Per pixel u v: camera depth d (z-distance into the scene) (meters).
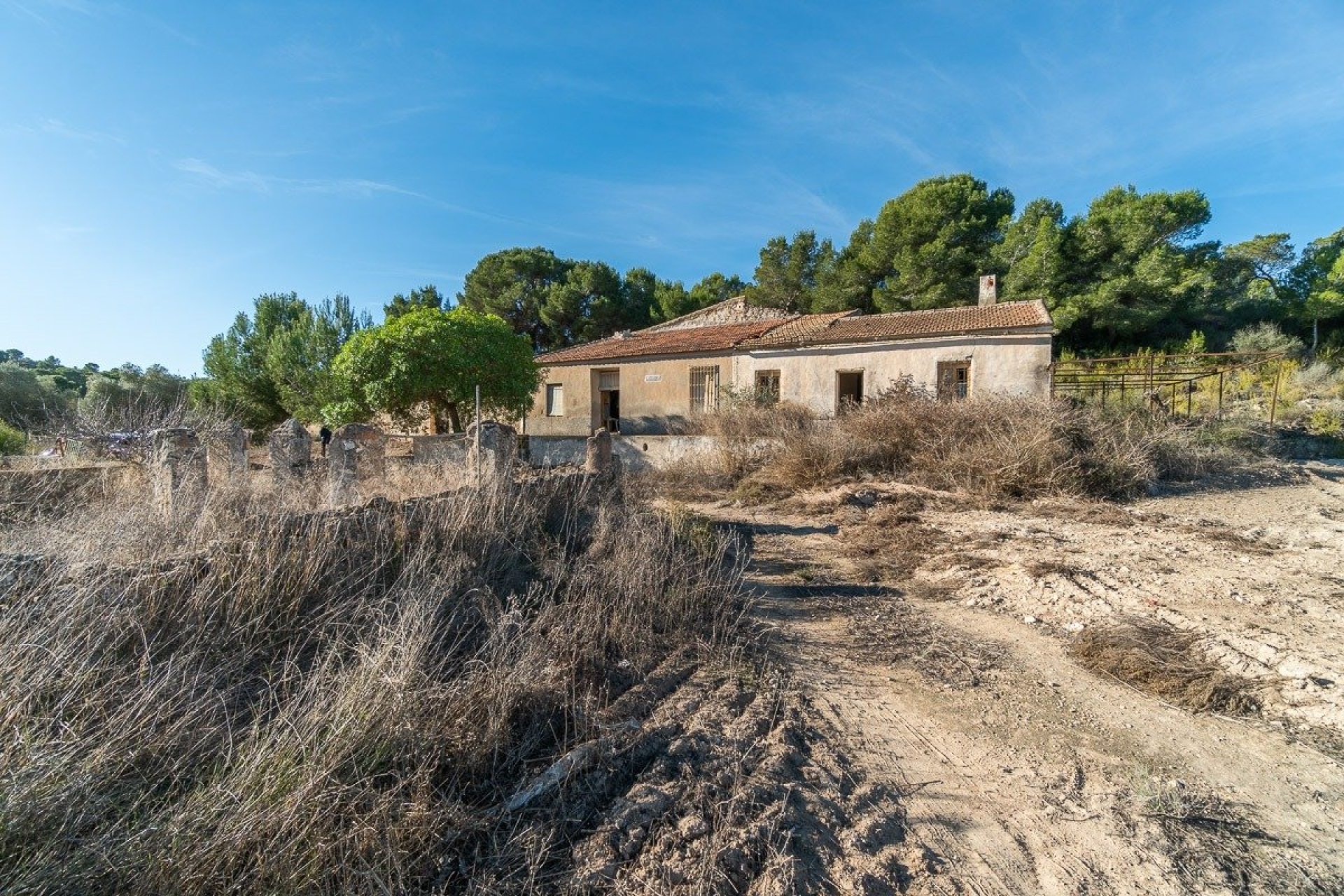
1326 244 34.50
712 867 2.45
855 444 12.05
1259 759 3.35
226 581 3.54
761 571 6.95
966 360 15.42
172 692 2.77
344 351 15.98
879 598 6.09
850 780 3.16
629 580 4.94
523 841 2.52
